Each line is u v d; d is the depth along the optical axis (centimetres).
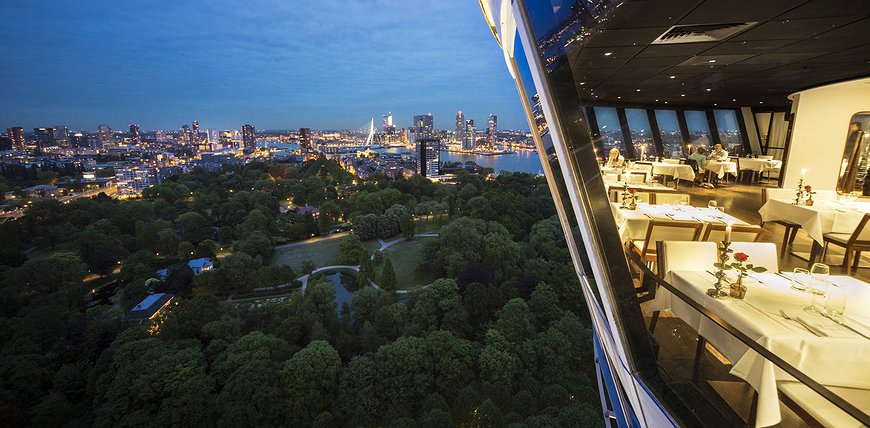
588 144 252
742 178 1348
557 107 254
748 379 238
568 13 247
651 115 1564
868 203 588
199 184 12638
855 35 443
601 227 256
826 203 589
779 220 612
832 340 222
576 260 338
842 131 912
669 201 764
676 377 278
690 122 1614
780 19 375
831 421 206
